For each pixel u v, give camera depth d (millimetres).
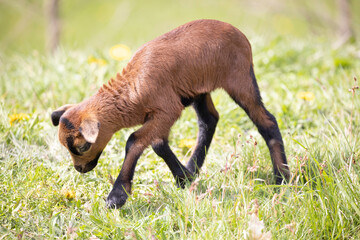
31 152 9812
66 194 8508
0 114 11125
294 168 9297
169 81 8688
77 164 8961
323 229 7562
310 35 20047
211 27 9000
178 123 11844
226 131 11773
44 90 13406
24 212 8133
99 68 14750
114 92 8703
